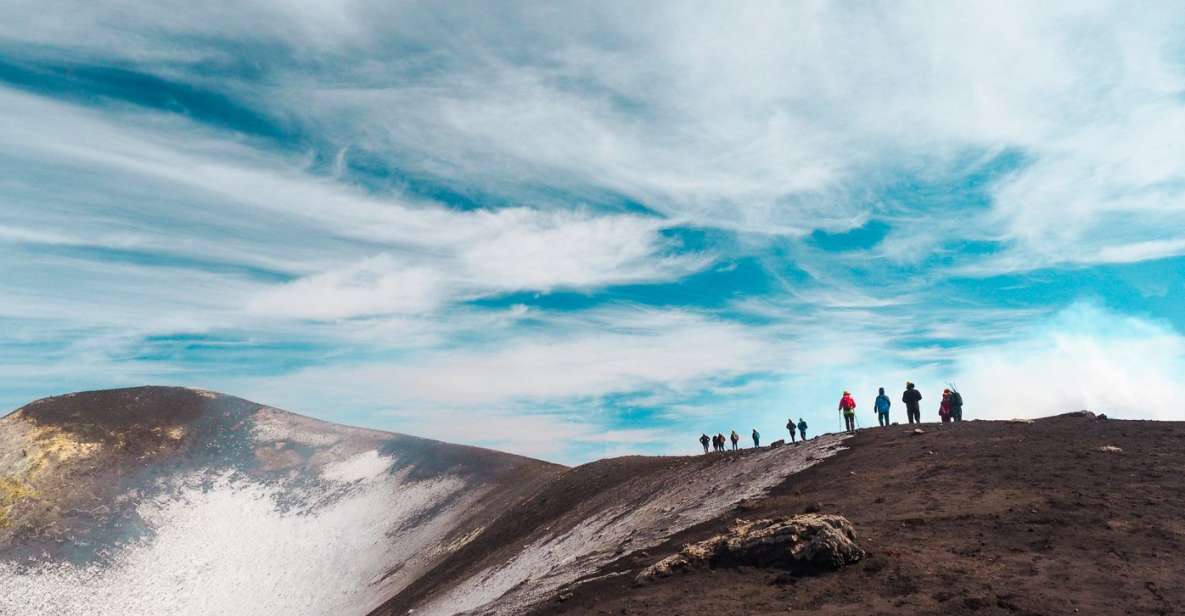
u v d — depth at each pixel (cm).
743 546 1677
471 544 6391
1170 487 1795
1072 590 1239
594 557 2655
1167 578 1250
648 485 4372
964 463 2292
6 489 9400
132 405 12450
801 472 2675
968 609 1209
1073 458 2195
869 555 1548
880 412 3678
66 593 7644
